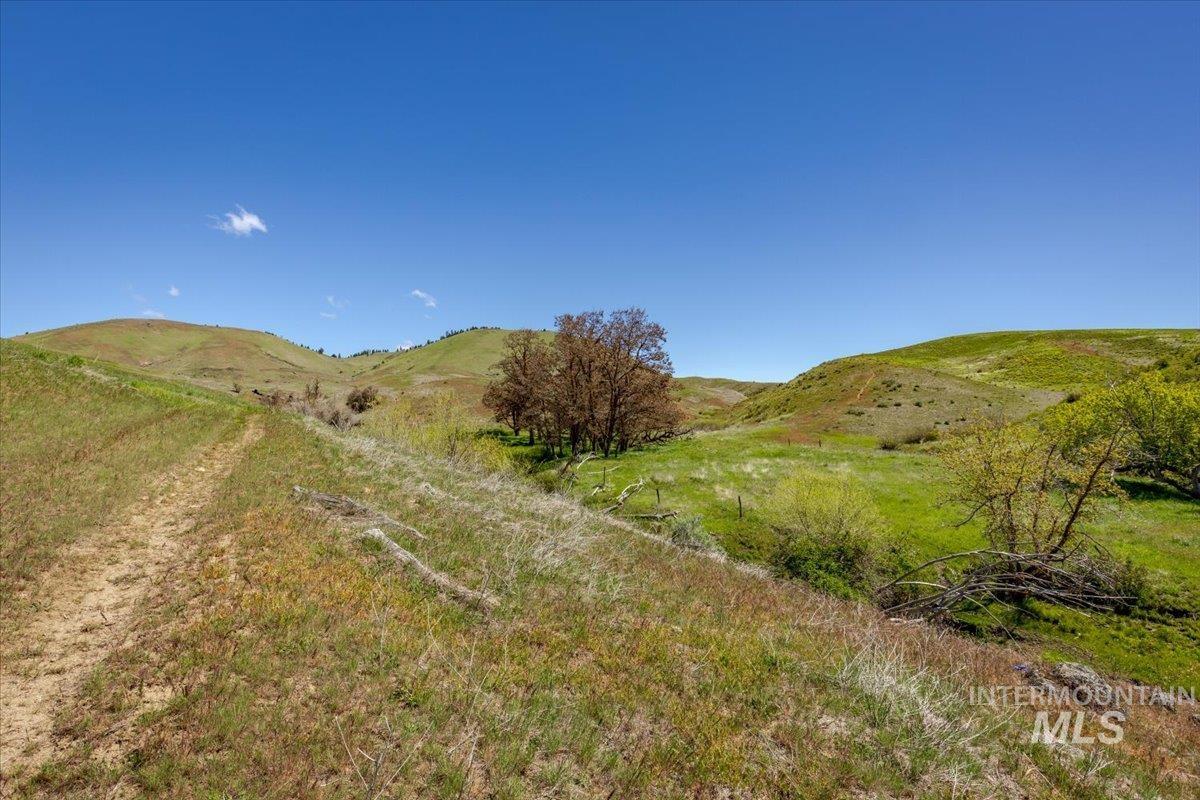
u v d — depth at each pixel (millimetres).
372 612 9164
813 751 7309
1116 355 81438
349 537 12766
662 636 10430
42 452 16953
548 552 14016
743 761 6902
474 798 5758
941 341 127375
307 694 6996
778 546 25672
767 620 12578
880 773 6930
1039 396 66000
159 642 7930
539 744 6734
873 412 64562
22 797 5383
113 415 24078
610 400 51938
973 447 24328
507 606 10609
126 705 6617
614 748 6926
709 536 24297
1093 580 20531
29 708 6684
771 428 61281
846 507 25094
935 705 8969
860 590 22172
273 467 19078
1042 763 7965
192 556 11125
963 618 20500
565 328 52406
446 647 8609
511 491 22922
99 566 10742
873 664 10281
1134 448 29516
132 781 5609
